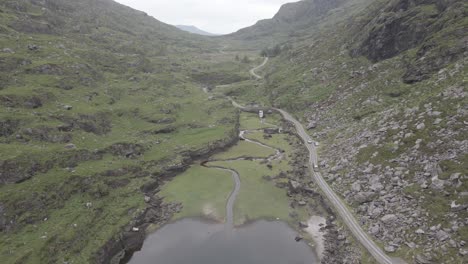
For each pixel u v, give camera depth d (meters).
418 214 55.53
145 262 60.47
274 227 68.94
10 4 158.25
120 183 82.44
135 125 117.69
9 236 56.75
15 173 66.81
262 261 58.75
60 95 108.44
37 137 82.44
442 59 95.00
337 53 169.25
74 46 158.25
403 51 121.88
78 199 70.69
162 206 79.56
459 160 57.34
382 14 144.25
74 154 81.38
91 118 103.88
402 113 82.31
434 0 121.25
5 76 101.94
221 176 93.69
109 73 153.12
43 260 54.19
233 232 68.00
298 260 58.53
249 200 79.75
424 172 61.66
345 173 79.81
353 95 122.94
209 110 148.62
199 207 78.00
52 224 61.97
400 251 52.56
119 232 67.38
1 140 76.44
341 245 60.03
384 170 70.06
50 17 176.62
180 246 64.62
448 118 66.88
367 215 63.47
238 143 120.94
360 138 88.81
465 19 99.69
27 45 128.75
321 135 112.44
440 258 47.19
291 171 92.31
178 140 114.25
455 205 51.59
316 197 77.19
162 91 158.12
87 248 60.41
